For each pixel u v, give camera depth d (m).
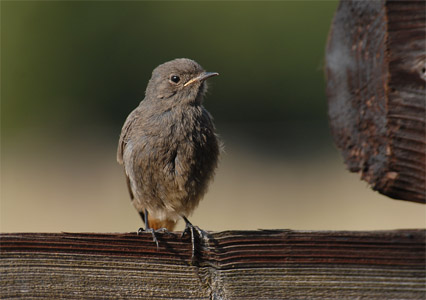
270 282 4.51
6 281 4.48
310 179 19.22
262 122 30.00
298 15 29.52
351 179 18.05
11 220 15.72
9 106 30.97
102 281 4.54
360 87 4.90
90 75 31.31
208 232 4.63
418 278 4.42
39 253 4.52
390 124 4.58
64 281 4.52
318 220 15.18
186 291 4.56
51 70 31.38
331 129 5.30
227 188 18.50
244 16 30.25
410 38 4.51
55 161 22.23
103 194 18.66
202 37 30.78
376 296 4.43
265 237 4.54
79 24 31.36
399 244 4.44
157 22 31.16
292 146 23.69
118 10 31.22
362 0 4.82
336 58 5.20
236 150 23.39
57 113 31.19
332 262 4.47
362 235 4.47
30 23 31.44
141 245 4.59
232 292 4.54
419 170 4.54
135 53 31.42
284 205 16.50
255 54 30.25
